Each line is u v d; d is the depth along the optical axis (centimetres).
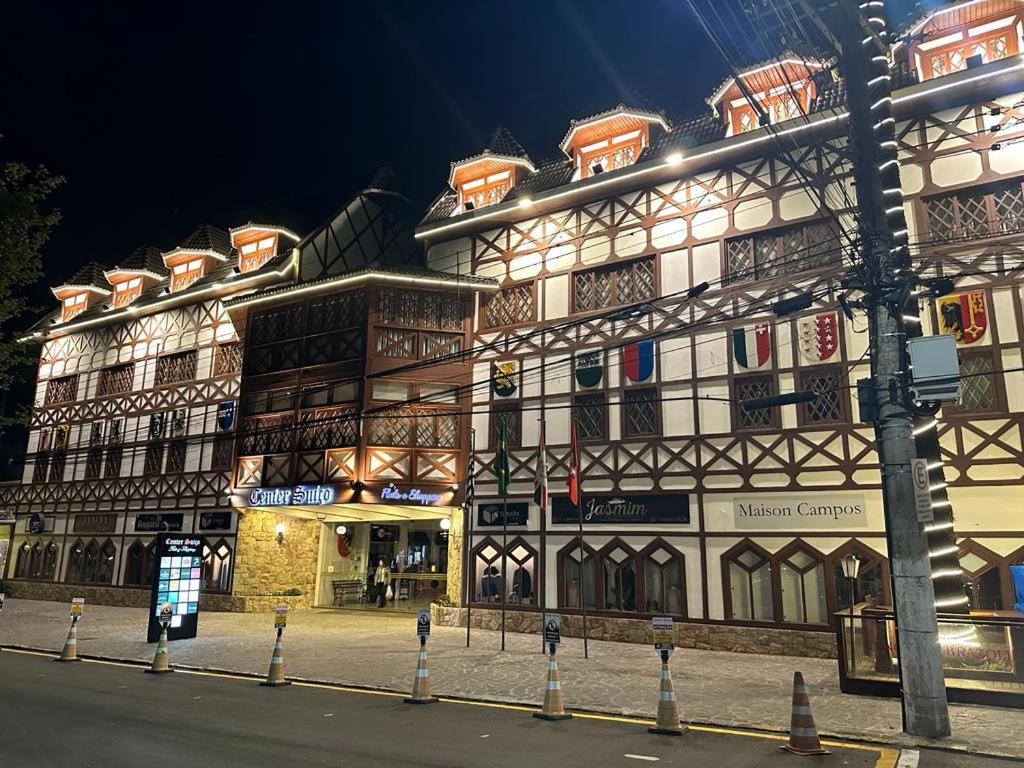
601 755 661
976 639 892
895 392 768
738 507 1434
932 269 1324
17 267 1377
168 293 2548
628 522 1547
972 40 1380
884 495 781
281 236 2331
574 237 1772
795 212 1485
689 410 1524
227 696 935
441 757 648
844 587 1310
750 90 1569
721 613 1409
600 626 1528
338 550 2386
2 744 678
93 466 2614
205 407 2353
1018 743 698
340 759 637
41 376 2908
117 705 868
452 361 1856
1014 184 1298
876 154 827
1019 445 1208
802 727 680
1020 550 1177
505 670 1122
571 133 1812
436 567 2323
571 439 1549
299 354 1981
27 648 1376
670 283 1611
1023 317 1241
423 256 2450
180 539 1512
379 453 1773
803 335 1430
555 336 1739
